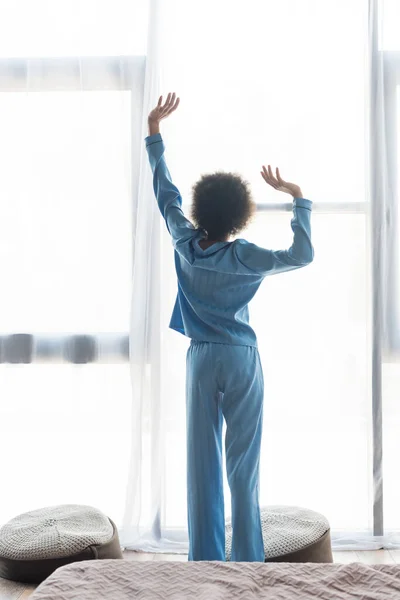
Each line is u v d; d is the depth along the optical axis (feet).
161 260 9.72
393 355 9.73
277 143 9.64
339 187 9.66
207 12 9.62
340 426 9.75
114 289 9.83
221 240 7.56
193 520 7.63
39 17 9.79
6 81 9.89
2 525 9.79
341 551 9.49
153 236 9.70
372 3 9.46
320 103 9.62
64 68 9.79
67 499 9.93
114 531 8.79
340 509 9.78
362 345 9.72
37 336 9.88
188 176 9.66
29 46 9.80
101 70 9.74
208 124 9.66
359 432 9.75
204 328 7.54
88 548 8.17
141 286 9.61
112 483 9.87
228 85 9.64
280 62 9.62
